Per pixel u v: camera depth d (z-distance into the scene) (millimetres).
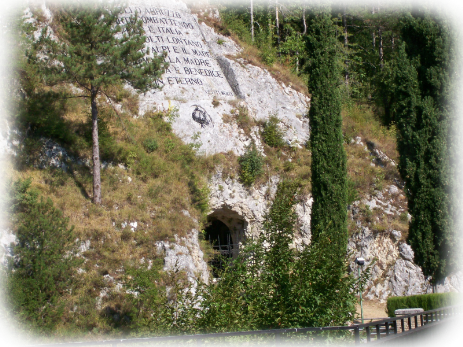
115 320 16234
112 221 19094
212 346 9461
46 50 20047
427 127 20484
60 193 19359
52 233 15547
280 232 11688
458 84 20812
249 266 11484
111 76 19188
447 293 17812
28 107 21062
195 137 25500
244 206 24781
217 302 10398
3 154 19375
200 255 20078
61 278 15961
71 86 24156
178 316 10758
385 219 26078
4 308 12984
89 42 19750
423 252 20016
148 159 22703
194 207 22156
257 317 10250
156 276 17062
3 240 15984
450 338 10430
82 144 21766
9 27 20594
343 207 19625
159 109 25922
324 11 21484
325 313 10258
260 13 40156
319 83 20906
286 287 10641
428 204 20109
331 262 10875
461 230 20125
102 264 17516
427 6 21578
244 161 25609
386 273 24969
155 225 19625
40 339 13445
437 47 20906
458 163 20359
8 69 21188
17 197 16812
